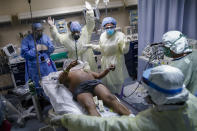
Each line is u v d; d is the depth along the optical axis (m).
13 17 3.40
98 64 3.51
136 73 3.89
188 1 2.17
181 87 0.90
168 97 0.87
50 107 2.98
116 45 2.66
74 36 2.75
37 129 2.49
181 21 2.25
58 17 3.64
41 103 2.97
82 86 1.88
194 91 1.55
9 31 3.44
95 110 1.63
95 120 1.01
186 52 1.64
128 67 3.86
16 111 2.38
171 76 0.88
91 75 2.10
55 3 3.62
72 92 1.99
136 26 4.13
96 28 3.62
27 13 3.35
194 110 0.91
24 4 3.42
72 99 1.89
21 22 3.44
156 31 2.70
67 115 1.12
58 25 3.52
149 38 2.87
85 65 2.27
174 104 0.88
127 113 1.62
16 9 3.40
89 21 2.91
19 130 2.49
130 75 3.91
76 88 1.92
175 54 1.69
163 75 0.89
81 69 2.16
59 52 3.58
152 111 0.94
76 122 1.04
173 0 2.28
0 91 3.41
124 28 4.14
